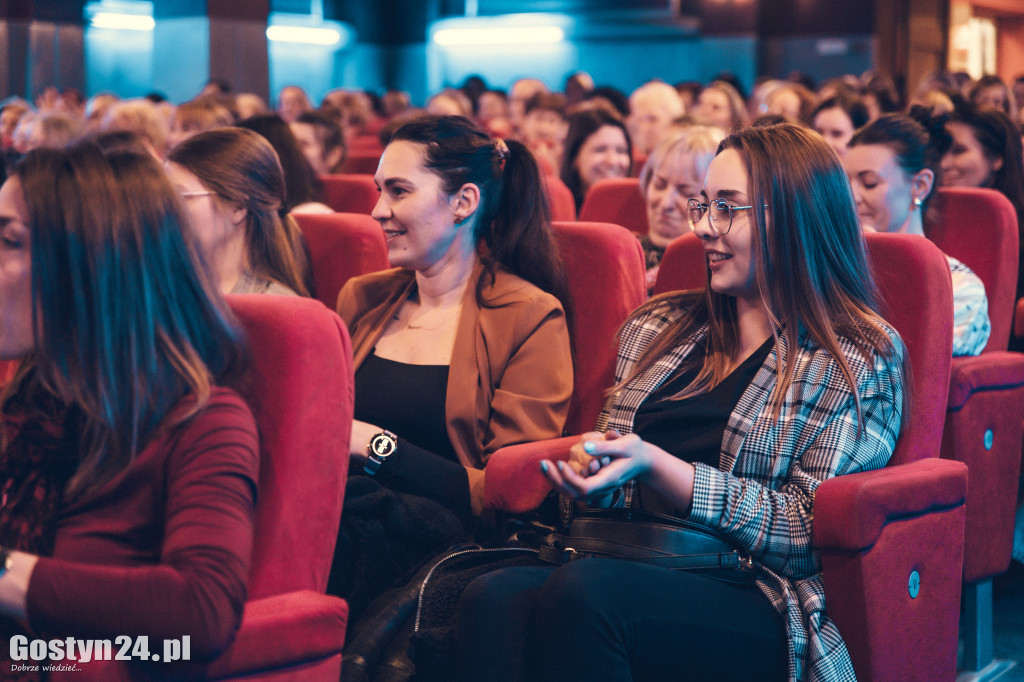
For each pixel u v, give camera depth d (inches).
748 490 55.2
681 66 524.1
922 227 94.3
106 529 40.0
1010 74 610.2
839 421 56.7
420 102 613.3
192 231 41.3
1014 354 85.6
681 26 513.0
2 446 43.4
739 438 58.4
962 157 110.6
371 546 61.1
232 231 77.9
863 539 52.6
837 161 59.5
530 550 62.6
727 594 53.8
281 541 46.3
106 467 39.7
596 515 58.1
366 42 602.5
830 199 58.9
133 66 464.1
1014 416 83.1
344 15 592.1
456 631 53.6
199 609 36.6
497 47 569.6
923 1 519.8
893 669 55.5
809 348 59.0
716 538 55.6
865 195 90.3
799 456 57.6
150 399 39.2
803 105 233.6
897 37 513.7
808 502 55.4
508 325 71.4
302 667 43.6
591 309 75.2
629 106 240.8
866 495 52.7
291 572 46.7
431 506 64.6
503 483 62.3
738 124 65.1
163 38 369.4
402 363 73.0
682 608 51.6
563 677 49.5
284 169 107.0
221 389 40.6
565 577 50.9
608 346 74.5
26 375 42.8
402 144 71.0
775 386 58.4
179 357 39.8
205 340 41.6
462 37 574.9
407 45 611.2
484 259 74.5
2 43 422.6
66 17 434.9
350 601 59.9
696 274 74.1
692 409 60.8
